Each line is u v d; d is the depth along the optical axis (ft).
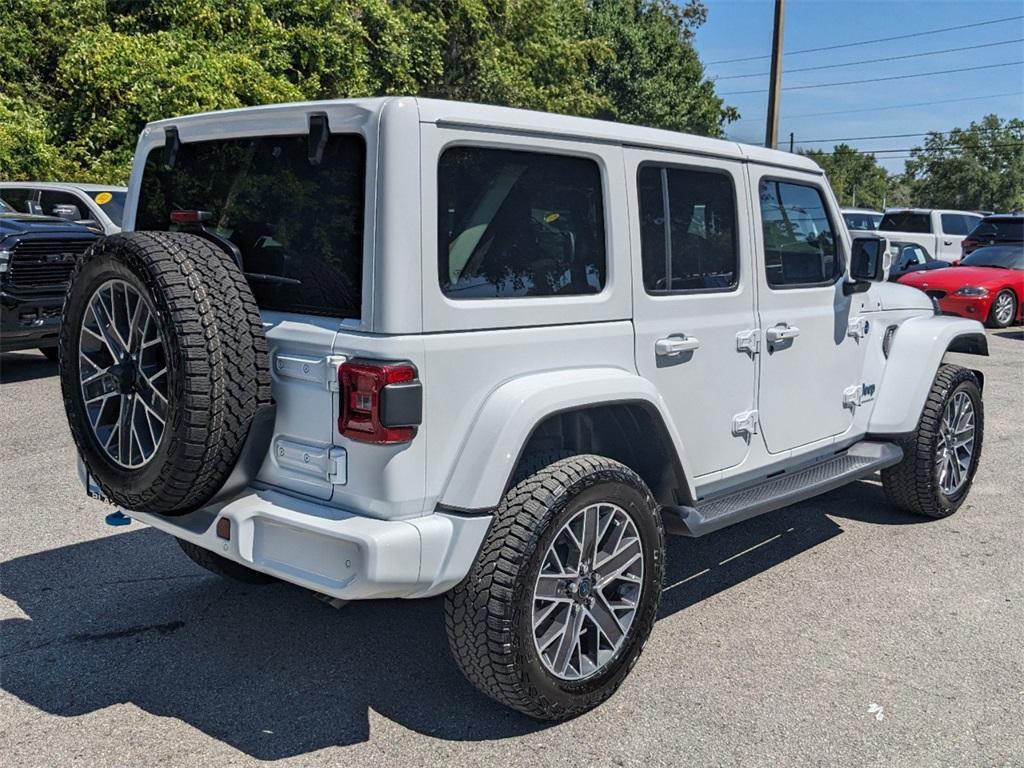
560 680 10.69
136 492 10.30
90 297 10.63
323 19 55.93
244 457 10.26
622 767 10.22
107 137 49.08
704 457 13.44
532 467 11.79
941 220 70.79
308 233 10.25
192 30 51.72
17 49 51.67
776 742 10.77
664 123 103.30
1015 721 11.30
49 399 28.89
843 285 16.02
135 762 10.21
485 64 64.90
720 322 13.32
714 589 15.30
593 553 10.96
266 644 13.07
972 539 17.80
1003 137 304.50
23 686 11.81
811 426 15.69
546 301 10.86
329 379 9.78
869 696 11.84
